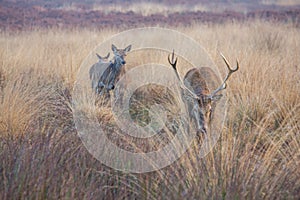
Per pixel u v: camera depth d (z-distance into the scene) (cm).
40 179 1986
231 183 1955
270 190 1944
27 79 3381
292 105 2948
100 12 9638
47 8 9912
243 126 2625
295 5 11138
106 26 7700
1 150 2353
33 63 4119
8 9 9331
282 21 7881
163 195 1962
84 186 2027
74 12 9562
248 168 2094
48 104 3186
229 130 2394
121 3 11188
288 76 3325
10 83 3259
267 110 2927
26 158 2152
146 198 2006
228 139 2317
